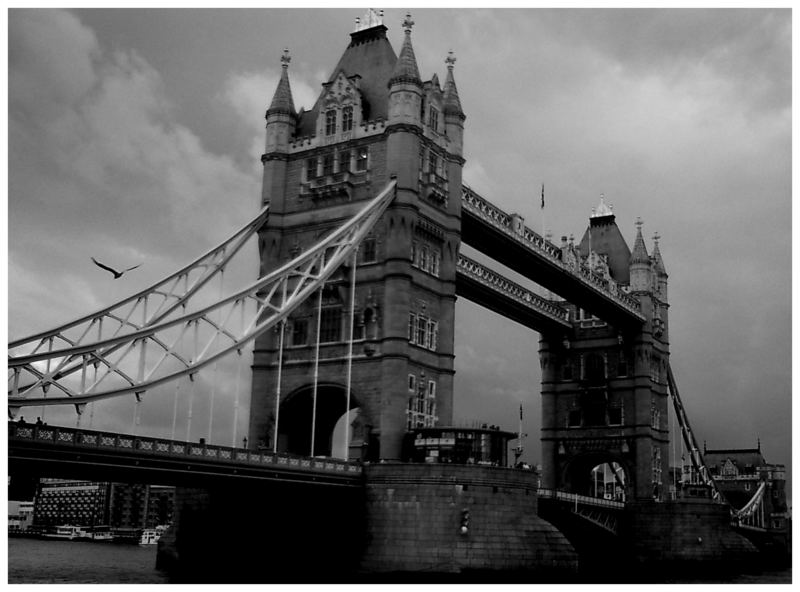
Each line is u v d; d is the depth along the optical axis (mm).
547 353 127812
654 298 126750
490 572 64625
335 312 77750
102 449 49469
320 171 81375
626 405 121188
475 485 65875
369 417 73438
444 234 80438
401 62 78562
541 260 98312
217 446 56156
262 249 81938
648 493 117125
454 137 82875
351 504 67938
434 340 78250
